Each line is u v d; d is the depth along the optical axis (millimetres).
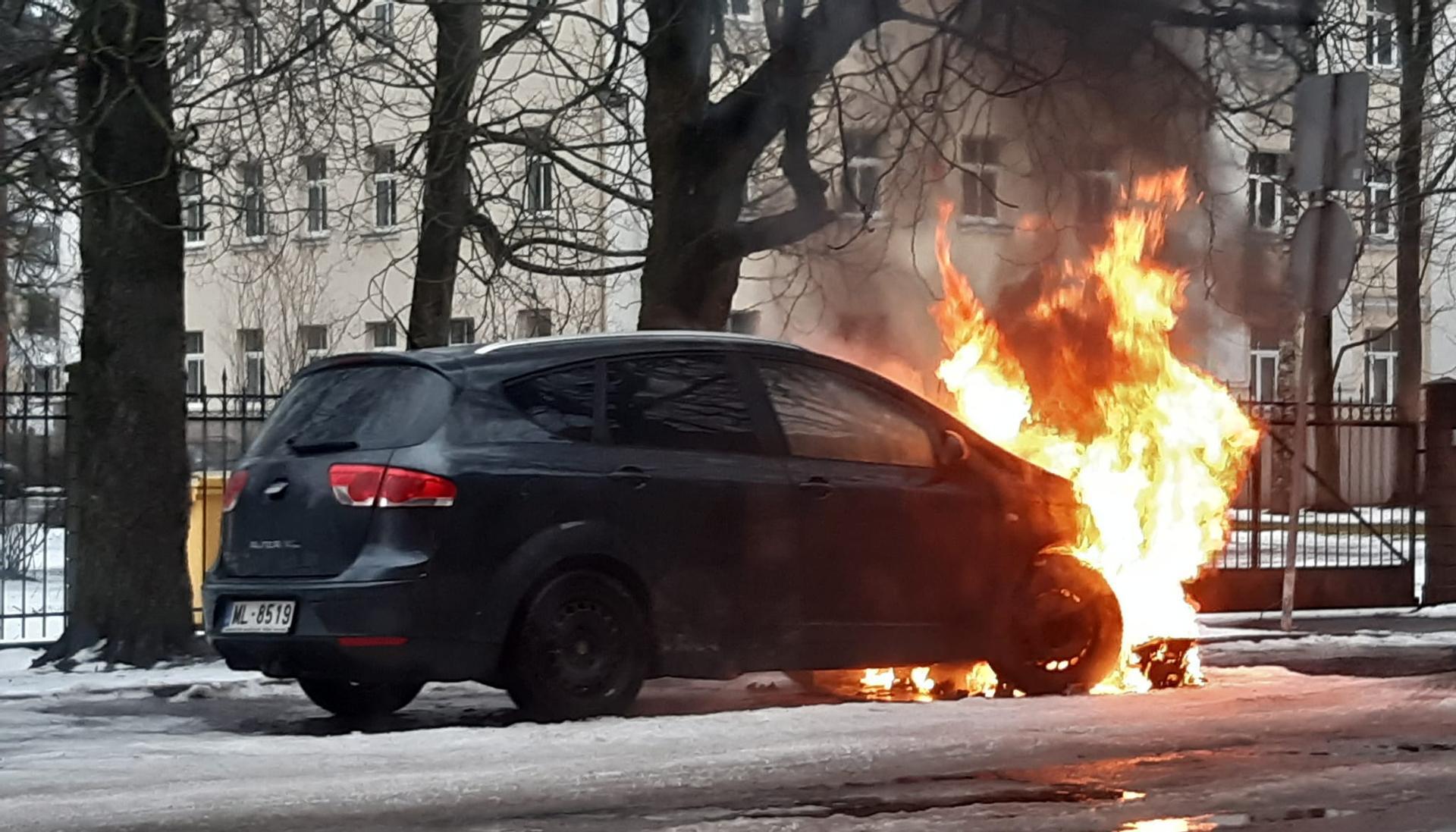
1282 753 7914
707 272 14133
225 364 33438
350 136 14992
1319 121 13438
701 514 9094
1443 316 39375
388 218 18359
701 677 9125
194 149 13125
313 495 8734
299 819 6527
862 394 9766
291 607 8641
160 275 12102
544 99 17375
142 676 11336
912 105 13750
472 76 13578
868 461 9641
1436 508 16578
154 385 12055
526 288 16578
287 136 13492
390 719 9609
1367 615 15844
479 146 14195
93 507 12031
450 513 8531
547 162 15305
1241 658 12492
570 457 8867
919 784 7172
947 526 9727
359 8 12648
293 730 9203
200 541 14719
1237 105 14797
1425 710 9180
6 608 17609
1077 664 10008
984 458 10016
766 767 7535
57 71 12234
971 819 6461
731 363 9438
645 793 6984
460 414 8734
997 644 9859
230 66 13977
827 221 14258
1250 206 19672
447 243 14367
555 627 8711
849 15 13609
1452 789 7082
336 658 8484
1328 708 9211
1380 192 24953
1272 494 16219
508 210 16906
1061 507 10117
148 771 7516
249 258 26641
